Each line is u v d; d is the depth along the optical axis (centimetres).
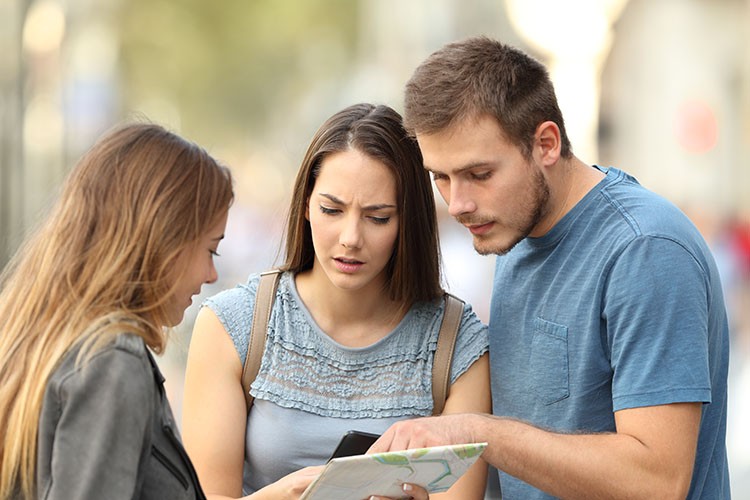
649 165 5331
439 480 723
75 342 662
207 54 8794
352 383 852
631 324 761
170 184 693
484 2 6028
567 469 744
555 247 817
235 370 851
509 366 842
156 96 8512
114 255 680
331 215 823
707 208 4469
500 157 780
